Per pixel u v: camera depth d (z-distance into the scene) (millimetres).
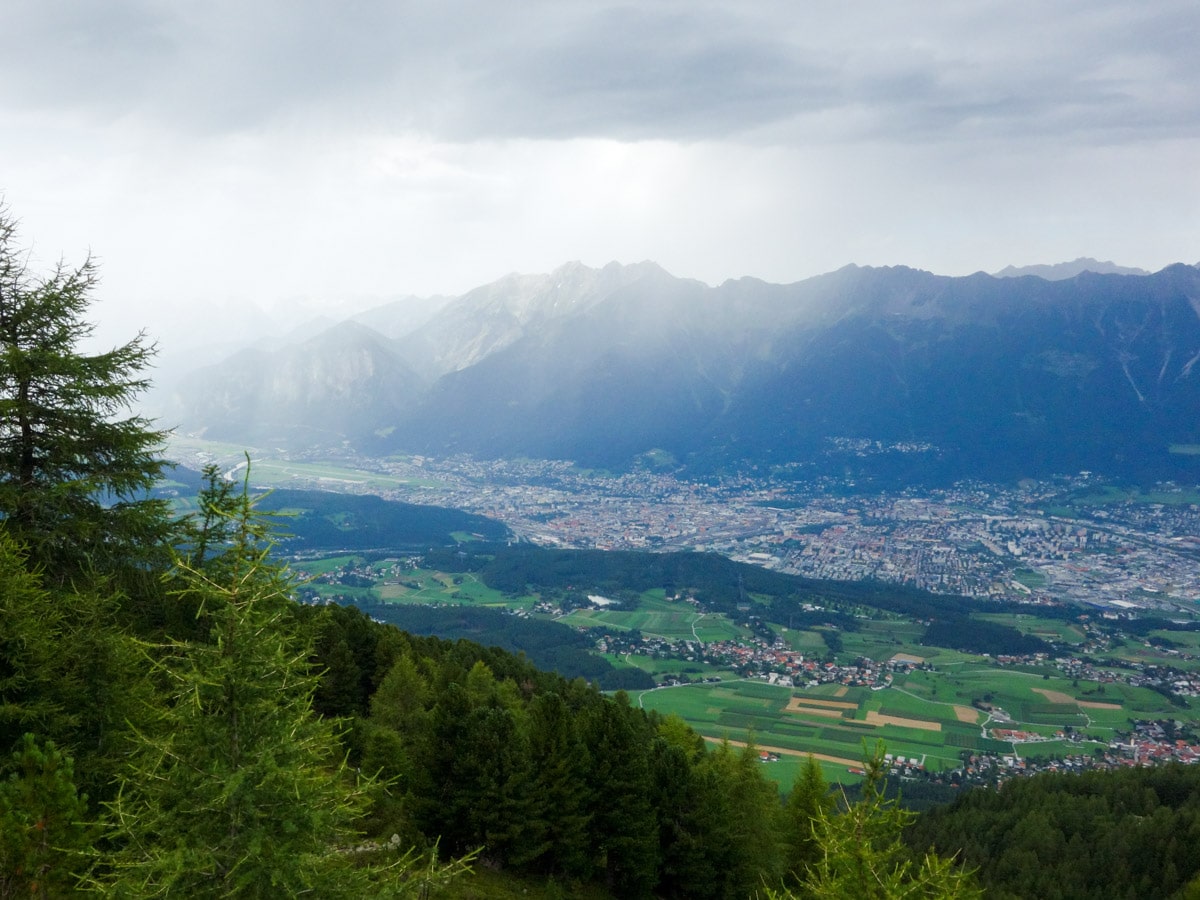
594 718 44062
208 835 12070
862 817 15711
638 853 40281
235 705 12438
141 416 26922
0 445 24828
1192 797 85750
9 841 15547
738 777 48875
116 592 23609
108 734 19609
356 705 55562
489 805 36906
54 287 25297
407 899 13820
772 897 17719
